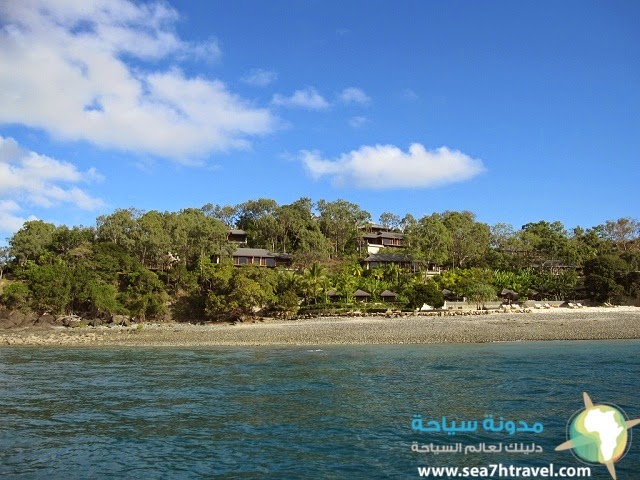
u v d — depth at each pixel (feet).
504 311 275.80
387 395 88.99
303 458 56.18
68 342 201.87
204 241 355.97
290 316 283.38
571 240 429.79
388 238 465.06
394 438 63.26
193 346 184.24
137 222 354.74
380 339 190.70
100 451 59.62
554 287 332.60
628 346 165.78
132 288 295.07
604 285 311.27
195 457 57.00
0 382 106.01
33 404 84.53
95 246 329.52
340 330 216.33
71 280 282.97
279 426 69.21
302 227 433.07
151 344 192.44
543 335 194.18
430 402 82.84
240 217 490.08
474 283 314.35
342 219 463.42
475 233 419.74
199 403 84.12
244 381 104.88
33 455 58.49
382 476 50.83
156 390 95.96
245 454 57.82
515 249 418.72
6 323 260.01
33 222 370.12
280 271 322.14
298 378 108.06
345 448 59.57
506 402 81.92
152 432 67.10
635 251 351.87
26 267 333.83
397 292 313.12
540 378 103.35
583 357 137.28
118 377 111.75
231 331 227.81
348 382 102.42
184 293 309.42
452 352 153.58
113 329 248.52
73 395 91.81
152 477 51.26
